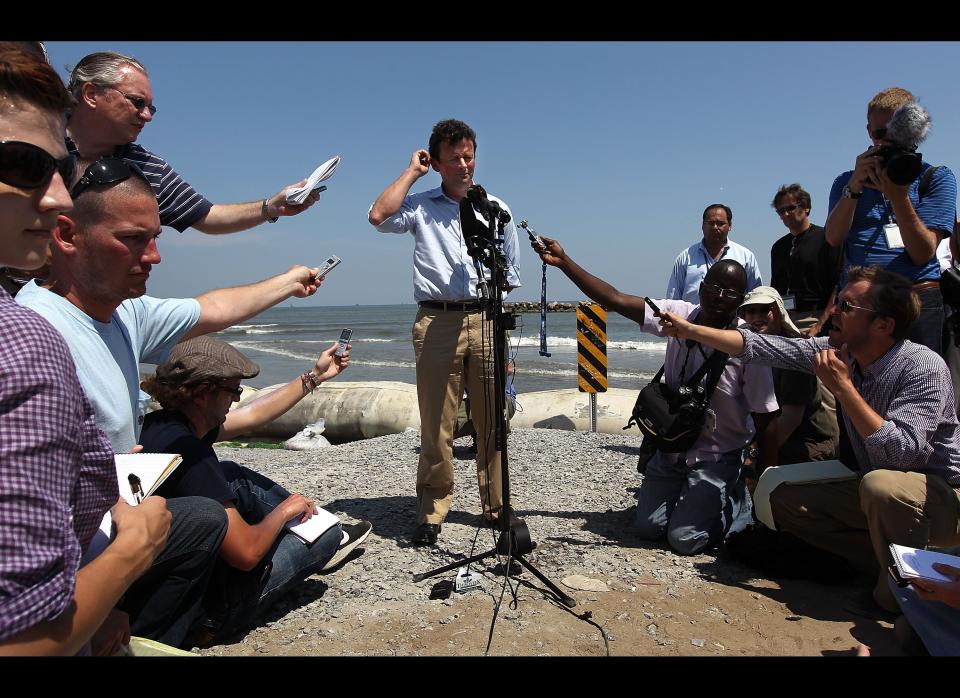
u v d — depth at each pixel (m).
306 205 3.59
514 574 3.73
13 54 1.39
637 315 4.35
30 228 1.44
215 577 2.94
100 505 1.61
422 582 3.62
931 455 3.21
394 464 6.62
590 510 5.00
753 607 3.36
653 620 3.20
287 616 3.28
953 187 4.28
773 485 3.69
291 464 6.89
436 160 4.19
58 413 1.33
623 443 7.37
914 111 3.82
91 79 3.22
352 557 4.02
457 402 4.25
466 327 4.16
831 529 3.60
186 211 3.57
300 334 52.84
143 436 2.86
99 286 2.22
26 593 1.28
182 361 2.91
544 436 7.82
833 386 3.23
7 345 1.29
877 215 4.46
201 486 2.83
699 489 4.12
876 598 3.32
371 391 9.48
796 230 5.97
